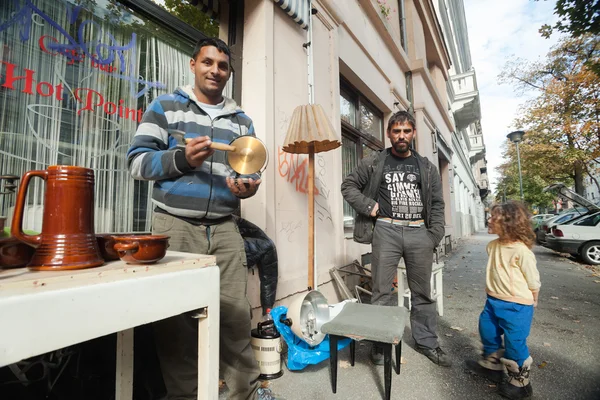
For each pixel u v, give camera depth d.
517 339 1.91
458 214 16.86
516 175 27.08
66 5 1.74
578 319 3.50
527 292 1.92
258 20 2.64
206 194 1.42
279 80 2.79
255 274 2.28
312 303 2.17
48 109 1.65
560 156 16.11
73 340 0.63
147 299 0.76
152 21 2.12
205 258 0.94
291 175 2.88
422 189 2.39
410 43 7.91
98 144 1.85
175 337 1.38
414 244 2.33
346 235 4.17
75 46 1.77
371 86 5.23
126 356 1.31
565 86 14.65
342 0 4.32
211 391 0.92
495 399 1.90
